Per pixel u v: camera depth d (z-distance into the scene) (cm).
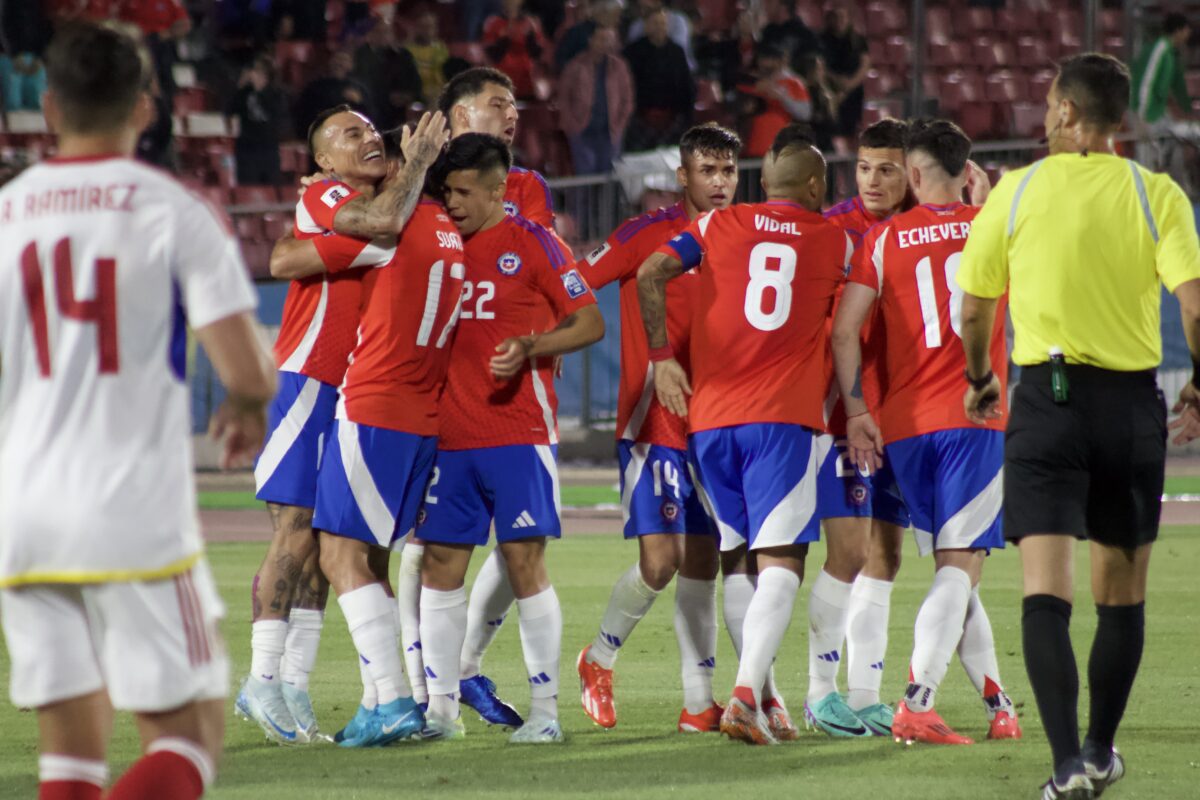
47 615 1062
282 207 6366
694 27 7381
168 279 1062
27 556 1041
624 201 6406
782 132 1969
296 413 1853
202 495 5694
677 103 6581
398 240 1798
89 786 1084
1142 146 6669
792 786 1570
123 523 1035
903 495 1925
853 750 1795
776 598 1847
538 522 1856
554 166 6988
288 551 1859
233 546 4191
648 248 2011
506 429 1856
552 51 7269
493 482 1856
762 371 1869
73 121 1088
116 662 1055
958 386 1884
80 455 1040
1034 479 1517
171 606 1055
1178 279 1498
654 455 1948
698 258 1906
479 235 1873
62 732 1082
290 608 1867
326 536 1830
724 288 1891
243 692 1844
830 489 1928
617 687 2252
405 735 1809
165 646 1051
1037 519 1512
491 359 1800
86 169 1077
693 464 1920
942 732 1845
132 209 1061
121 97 1091
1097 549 1560
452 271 1822
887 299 1912
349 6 7019
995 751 1789
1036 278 1522
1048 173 1540
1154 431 1515
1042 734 1919
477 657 2005
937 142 1936
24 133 6800
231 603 3083
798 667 2445
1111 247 1505
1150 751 1767
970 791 1544
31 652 1065
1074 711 1466
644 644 2648
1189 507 5306
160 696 1049
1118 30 8244
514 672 2370
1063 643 1479
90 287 1047
